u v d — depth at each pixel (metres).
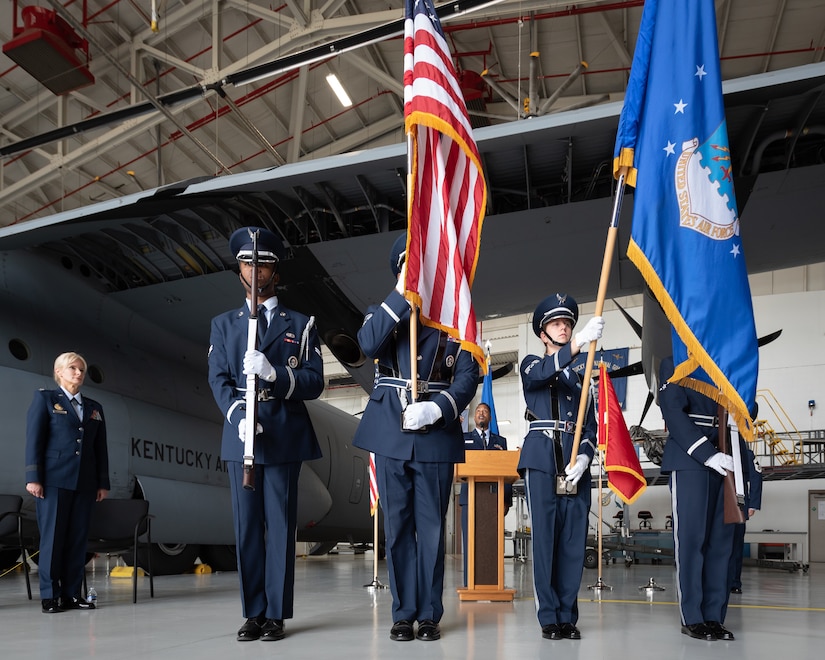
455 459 3.63
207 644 3.33
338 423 13.72
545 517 3.89
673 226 3.46
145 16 14.27
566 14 14.33
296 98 16.92
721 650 3.28
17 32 11.45
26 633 3.73
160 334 9.69
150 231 8.14
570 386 4.15
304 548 25.11
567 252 7.73
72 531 5.05
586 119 6.39
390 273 8.19
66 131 11.11
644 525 20.22
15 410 7.33
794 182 7.01
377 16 12.84
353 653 3.06
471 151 3.68
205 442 9.55
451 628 3.96
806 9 14.96
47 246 8.50
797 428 20.14
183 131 13.78
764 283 21.70
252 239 3.69
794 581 10.00
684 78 3.57
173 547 9.36
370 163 6.91
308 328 3.92
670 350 8.20
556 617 3.74
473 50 16.42
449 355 3.69
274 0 14.64
